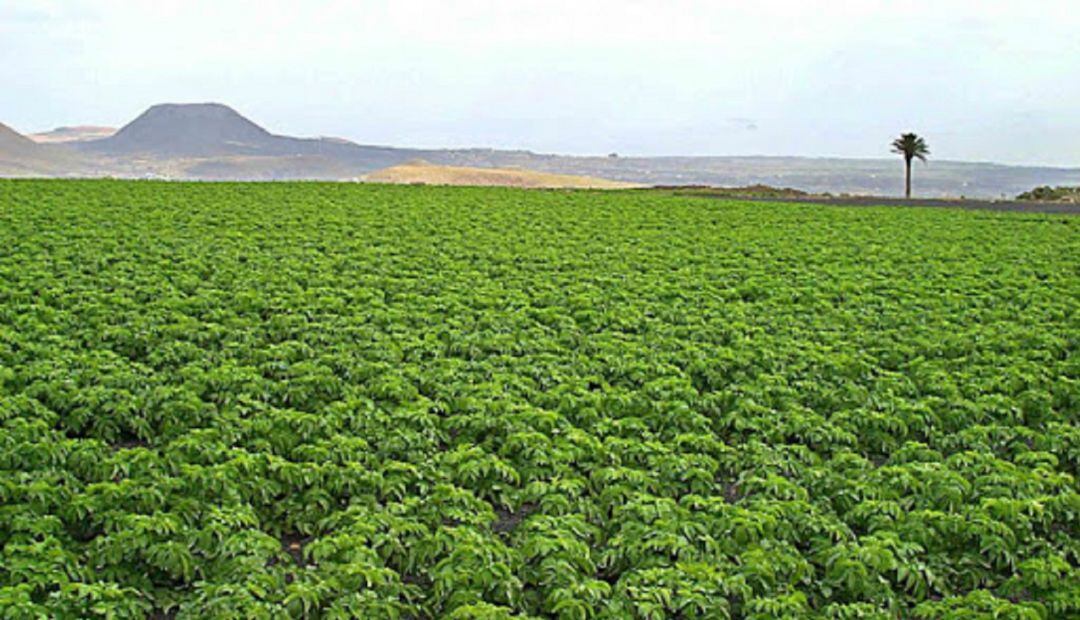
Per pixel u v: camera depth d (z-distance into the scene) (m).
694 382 19.52
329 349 20.56
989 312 25.72
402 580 11.78
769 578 11.14
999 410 17.30
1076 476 15.68
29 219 37.69
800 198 73.06
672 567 11.27
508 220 45.53
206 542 11.49
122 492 12.32
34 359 18.53
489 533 12.45
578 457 14.72
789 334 23.41
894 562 11.39
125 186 54.31
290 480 13.48
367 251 33.62
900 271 33.16
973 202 70.50
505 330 22.84
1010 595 11.52
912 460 15.10
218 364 19.50
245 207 46.00
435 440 15.51
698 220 48.38
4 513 11.94
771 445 15.96
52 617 9.77
